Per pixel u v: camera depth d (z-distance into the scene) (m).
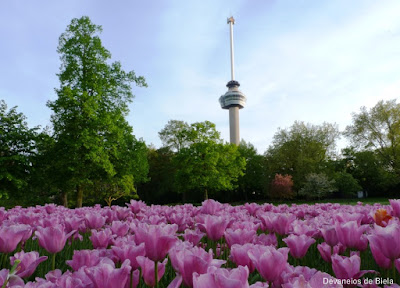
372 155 51.47
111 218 4.38
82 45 27.09
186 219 4.11
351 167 58.44
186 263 1.33
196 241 2.68
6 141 25.59
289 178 51.94
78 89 25.89
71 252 3.37
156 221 3.62
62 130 25.20
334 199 51.25
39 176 25.09
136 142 32.12
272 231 3.10
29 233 2.95
